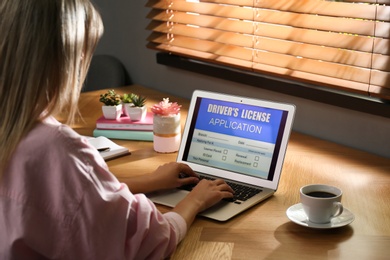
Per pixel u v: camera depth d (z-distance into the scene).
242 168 1.98
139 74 3.25
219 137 2.04
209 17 2.72
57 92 1.38
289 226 1.71
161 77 3.11
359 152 2.27
